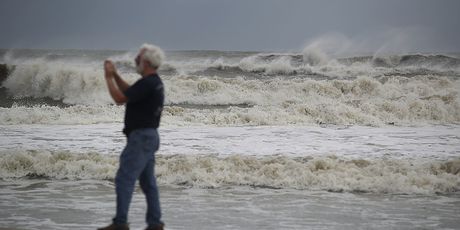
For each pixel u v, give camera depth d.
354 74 118.50
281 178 39.31
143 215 29.62
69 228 26.69
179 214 30.17
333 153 48.75
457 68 131.50
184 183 38.88
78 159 43.69
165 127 67.06
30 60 160.50
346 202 33.59
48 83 99.00
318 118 74.69
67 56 173.75
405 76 114.81
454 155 48.19
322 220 29.03
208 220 28.81
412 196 35.62
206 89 96.12
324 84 96.88
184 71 125.31
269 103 91.12
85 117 75.00
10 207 31.33
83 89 97.12
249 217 29.56
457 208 32.22
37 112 76.06
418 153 49.25
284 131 64.62
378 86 96.62
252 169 41.31
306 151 49.81
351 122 74.19
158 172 40.28
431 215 30.41
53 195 34.72
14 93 99.75
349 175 39.47
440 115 78.31
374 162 42.88
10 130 62.94
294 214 30.38
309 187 37.78
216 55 177.88
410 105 79.94
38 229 26.44
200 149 50.28
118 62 138.00
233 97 93.12
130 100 21.70
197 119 72.81
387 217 29.88
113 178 40.22
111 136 58.19
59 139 55.81
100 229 21.97
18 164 42.34
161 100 22.33
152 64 22.23
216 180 39.12
